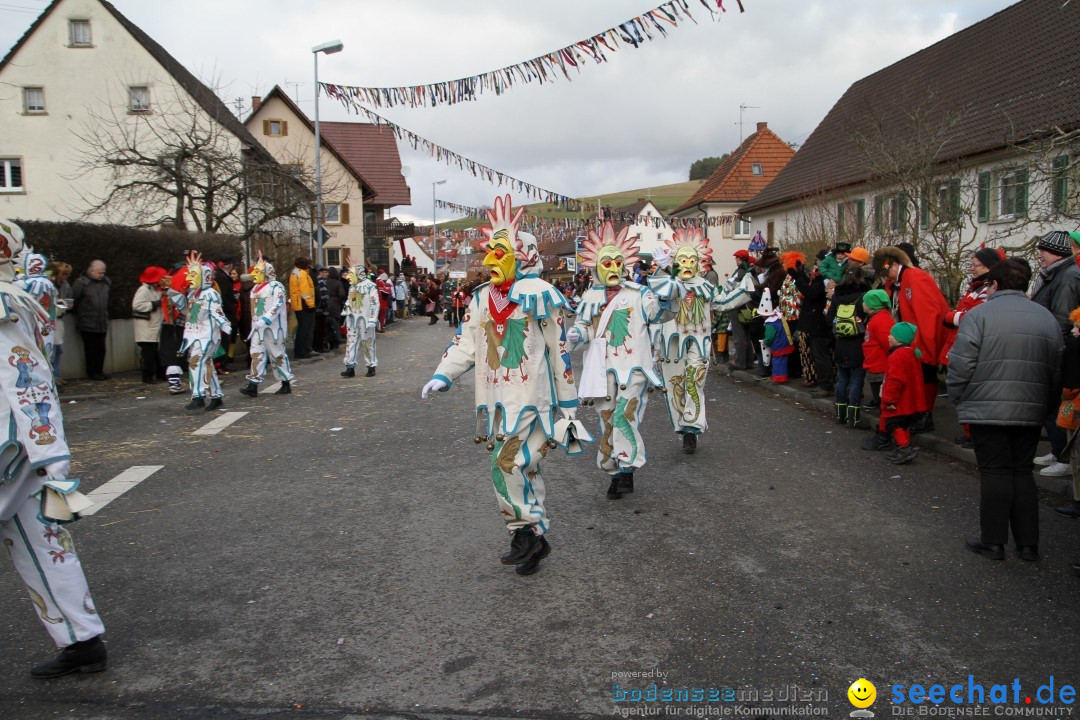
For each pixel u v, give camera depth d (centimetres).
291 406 1045
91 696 331
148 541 520
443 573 458
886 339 736
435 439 827
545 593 427
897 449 686
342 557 486
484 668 348
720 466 695
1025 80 1839
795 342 1111
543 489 467
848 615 393
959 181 1340
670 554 481
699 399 734
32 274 899
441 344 2120
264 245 2416
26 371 316
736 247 3900
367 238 4622
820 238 1859
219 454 765
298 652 366
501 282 446
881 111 2405
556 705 319
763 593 421
